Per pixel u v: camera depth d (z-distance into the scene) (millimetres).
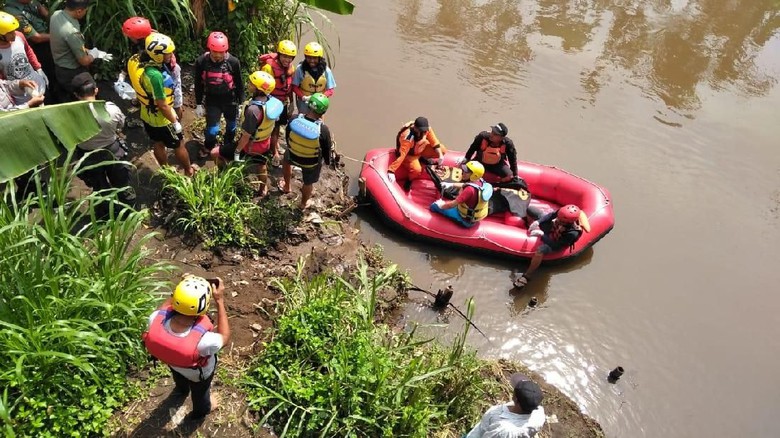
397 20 11836
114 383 4051
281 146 7484
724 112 10664
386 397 4488
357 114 9031
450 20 12172
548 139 9273
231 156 6168
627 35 12734
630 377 6094
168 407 4129
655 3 14328
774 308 7109
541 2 13633
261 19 8047
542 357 6148
